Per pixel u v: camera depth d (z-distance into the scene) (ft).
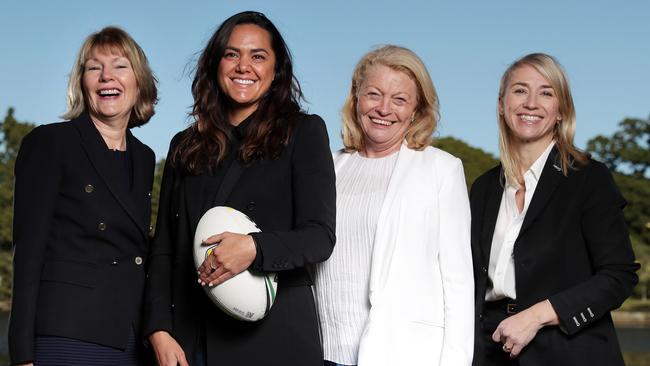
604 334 13.85
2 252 210.59
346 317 14.11
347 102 15.20
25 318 12.69
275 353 12.75
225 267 11.93
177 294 13.42
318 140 13.30
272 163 13.19
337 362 14.12
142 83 14.52
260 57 13.46
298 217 12.83
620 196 14.06
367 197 14.30
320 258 12.55
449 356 13.37
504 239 14.69
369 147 14.93
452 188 13.96
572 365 13.69
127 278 13.85
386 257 13.67
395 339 13.38
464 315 13.53
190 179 13.52
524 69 14.83
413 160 14.25
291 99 13.80
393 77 14.42
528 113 14.69
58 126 13.79
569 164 14.35
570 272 13.96
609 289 13.52
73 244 13.48
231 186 13.10
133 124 14.89
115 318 13.56
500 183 15.26
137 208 14.08
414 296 13.58
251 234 12.17
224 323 12.89
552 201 14.30
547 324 13.66
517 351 13.57
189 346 13.16
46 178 13.26
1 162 239.91
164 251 13.84
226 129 13.55
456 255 13.69
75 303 13.23
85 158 13.76
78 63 14.32
